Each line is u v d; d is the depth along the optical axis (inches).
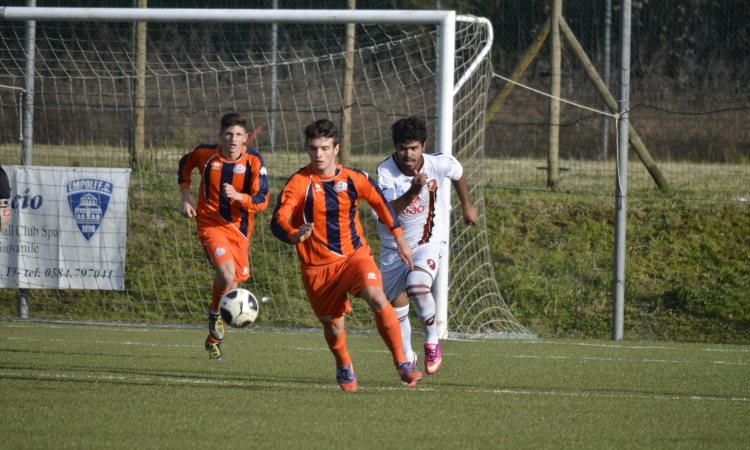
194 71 2299.5
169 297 1692.9
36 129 1952.5
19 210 1582.2
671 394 900.6
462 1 2262.6
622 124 1475.1
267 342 1343.5
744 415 783.1
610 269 1722.4
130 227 1776.6
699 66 2228.1
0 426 681.0
